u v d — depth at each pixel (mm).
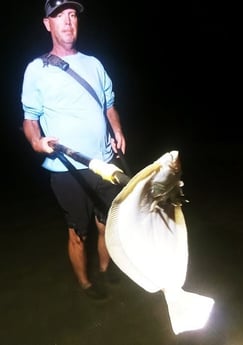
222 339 2863
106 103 3207
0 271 3943
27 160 7020
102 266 3512
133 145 7449
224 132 7816
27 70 2949
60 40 2910
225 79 10359
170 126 8344
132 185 1912
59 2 2822
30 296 3553
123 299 3381
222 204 4941
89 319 3213
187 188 5484
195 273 3658
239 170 5961
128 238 1970
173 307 1980
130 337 2980
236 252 3941
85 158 2602
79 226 3180
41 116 3027
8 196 5723
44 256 4141
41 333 3115
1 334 3135
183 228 2127
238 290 3389
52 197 5574
